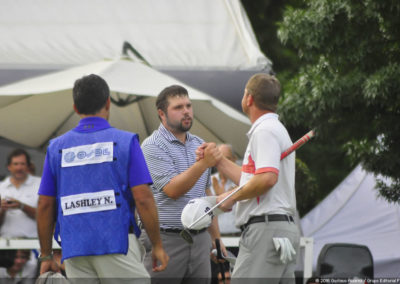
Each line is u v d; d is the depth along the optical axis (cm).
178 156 1734
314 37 2589
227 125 2577
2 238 2297
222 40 3038
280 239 1368
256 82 1447
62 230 1325
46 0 3234
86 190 1314
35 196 2388
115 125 2658
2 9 3150
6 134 2627
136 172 1331
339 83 2564
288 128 3316
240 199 1382
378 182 2675
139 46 2945
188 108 1741
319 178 4531
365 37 2575
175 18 3200
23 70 2675
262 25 5166
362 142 2617
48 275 1396
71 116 2659
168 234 1700
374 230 2909
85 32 3039
